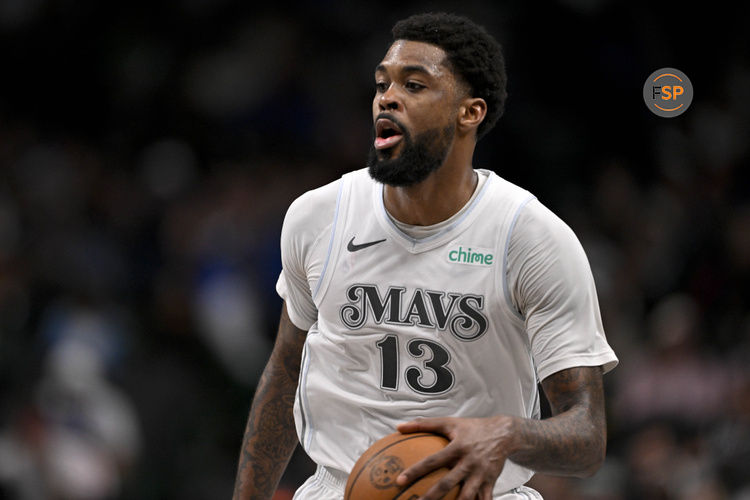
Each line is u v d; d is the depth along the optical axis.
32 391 25.09
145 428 26.23
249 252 32.22
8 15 41.72
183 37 41.06
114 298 31.06
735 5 40.81
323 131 38.34
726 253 33.06
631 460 25.59
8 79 40.66
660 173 38.12
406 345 10.97
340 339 11.23
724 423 25.31
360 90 39.62
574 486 23.53
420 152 10.59
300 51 40.31
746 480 23.97
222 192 34.88
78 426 24.95
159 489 25.84
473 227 10.96
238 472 12.78
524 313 10.97
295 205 11.77
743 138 39.31
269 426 12.56
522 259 10.80
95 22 41.59
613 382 28.31
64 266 29.19
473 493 9.63
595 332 10.91
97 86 40.91
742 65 41.03
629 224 35.97
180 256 31.97
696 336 27.58
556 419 10.33
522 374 11.24
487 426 9.88
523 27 39.47
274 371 12.53
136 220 34.44
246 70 39.88
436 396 10.93
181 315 28.17
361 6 41.38
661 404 26.81
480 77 10.83
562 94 39.06
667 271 33.41
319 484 11.71
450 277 10.90
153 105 39.84
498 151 37.06
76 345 26.75
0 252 30.19
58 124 40.25
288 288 12.09
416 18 10.91
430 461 9.71
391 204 11.12
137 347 27.95
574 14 39.25
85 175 36.66
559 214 36.16
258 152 37.47
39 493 23.55
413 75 10.62
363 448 11.16
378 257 11.13
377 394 11.12
